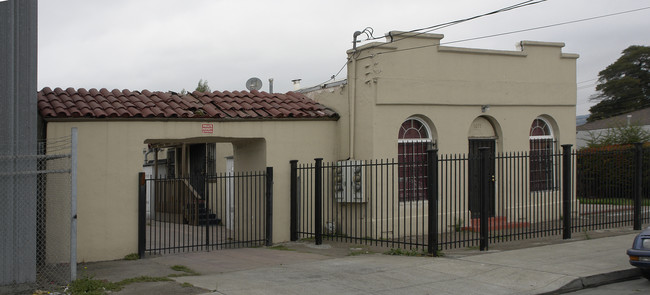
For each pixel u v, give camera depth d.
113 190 10.90
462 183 13.84
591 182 13.61
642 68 47.38
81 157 10.62
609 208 13.66
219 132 12.12
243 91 14.16
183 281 8.33
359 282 8.27
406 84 13.06
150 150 23.34
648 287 7.99
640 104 46.47
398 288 7.93
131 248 11.03
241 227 13.99
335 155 13.79
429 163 10.07
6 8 7.94
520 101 14.59
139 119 11.16
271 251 11.53
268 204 12.43
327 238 13.17
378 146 12.77
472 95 13.93
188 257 10.83
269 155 12.78
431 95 13.38
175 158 22.88
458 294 7.61
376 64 12.74
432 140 13.68
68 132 10.48
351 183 12.73
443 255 10.12
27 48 8.00
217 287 7.92
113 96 11.91
